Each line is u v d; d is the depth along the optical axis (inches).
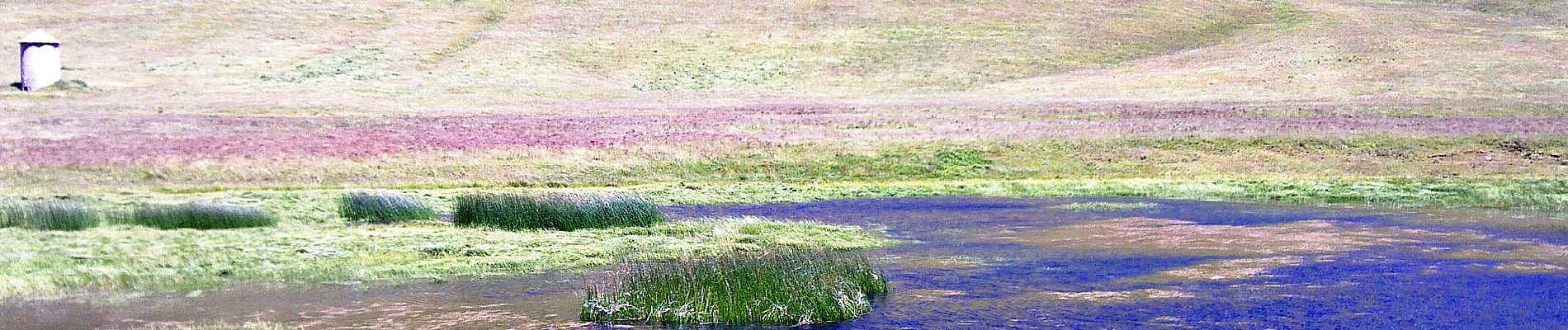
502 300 566.3
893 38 3004.4
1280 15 3297.2
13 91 2301.9
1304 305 546.3
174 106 2032.5
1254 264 673.0
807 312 512.1
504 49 2883.9
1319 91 2107.5
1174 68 2514.8
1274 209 1003.9
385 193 967.6
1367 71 2305.6
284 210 1001.5
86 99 2188.7
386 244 756.0
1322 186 1167.0
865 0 3408.0
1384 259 689.6
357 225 887.1
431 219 943.7
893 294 578.9
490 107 2076.8
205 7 3280.0
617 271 645.3
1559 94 1977.1
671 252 724.7
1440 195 1088.2
